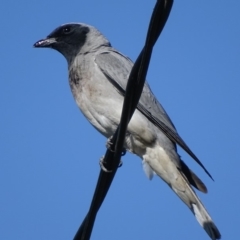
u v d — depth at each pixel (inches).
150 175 457.4
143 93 458.6
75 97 475.2
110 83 457.7
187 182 450.6
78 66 476.7
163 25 292.2
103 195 344.2
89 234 344.8
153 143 450.0
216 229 433.7
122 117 327.3
